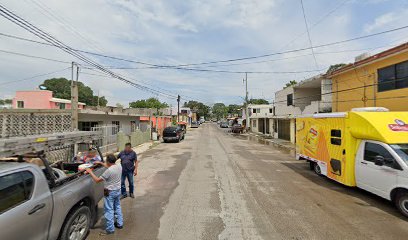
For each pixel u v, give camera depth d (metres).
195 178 10.18
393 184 6.53
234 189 8.60
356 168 8.06
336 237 5.12
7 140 3.63
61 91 56.00
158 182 9.52
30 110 11.90
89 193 5.05
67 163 6.59
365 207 6.89
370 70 14.32
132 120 26.44
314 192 8.30
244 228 5.52
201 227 5.56
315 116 10.61
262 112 58.06
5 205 3.24
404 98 11.88
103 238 5.00
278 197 7.74
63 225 4.28
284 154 17.47
